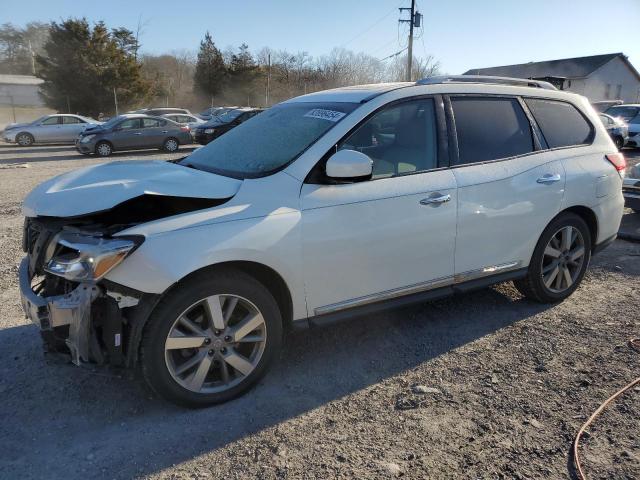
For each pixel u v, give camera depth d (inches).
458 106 159.2
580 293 197.2
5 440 114.4
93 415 123.5
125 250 109.4
